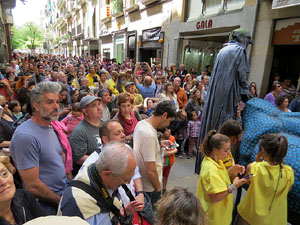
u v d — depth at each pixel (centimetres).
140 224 168
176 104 461
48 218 73
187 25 881
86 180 119
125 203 154
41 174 158
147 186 197
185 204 97
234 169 185
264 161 177
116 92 486
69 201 111
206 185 168
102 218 115
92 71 634
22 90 352
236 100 270
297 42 505
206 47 1033
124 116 268
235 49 262
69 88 474
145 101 401
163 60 1078
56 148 169
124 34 1536
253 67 614
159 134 231
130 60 1269
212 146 177
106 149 120
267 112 261
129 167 115
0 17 1175
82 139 198
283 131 244
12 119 306
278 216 176
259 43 592
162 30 1072
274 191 170
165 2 1024
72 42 3656
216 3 775
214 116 275
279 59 611
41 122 161
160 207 103
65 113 332
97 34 2261
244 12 625
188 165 394
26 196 122
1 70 752
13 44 2959
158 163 199
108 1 1878
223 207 177
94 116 207
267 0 558
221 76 267
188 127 416
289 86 550
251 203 178
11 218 110
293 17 507
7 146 238
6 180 102
